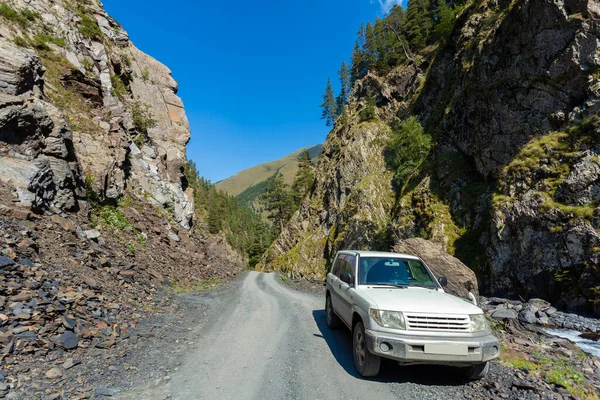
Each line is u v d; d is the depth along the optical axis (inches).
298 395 177.6
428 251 710.5
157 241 724.0
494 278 804.6
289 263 2222.0
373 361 197.0
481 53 1309.1
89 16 1165.1
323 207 2417.6
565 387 193.8
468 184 1198.3
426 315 191.2
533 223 728.3
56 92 764.0
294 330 319.6
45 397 149.9
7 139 446.9
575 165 702.5
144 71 1456.7
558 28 912.3
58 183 489.7
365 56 3090.6
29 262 284.2
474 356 182.1
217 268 918.4
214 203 4338.1
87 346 216.5
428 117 1881.2
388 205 1786.4
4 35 748.0
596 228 609.6
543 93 949.2
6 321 197.8
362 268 263.7
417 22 2672.2
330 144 2783.0
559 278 641.6
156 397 167.0
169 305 378.6
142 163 1039.0
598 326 475.5
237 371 209.5
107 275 379.2
